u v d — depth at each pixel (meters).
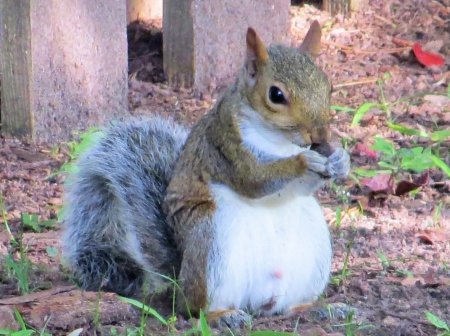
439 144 14.25
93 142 10.21
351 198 12.70
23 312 8.63
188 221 8.84
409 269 10.41
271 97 8.62
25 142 14.59
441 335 8.37
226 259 8.62
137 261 9.52
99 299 8.88
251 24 17.12
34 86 14.48
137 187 9.53
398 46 18.59
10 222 11.80
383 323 8.82
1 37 14.48
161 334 8.51
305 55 9.03
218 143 8.85
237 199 8.81
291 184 8.73
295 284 8.97
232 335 8.24
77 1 14.77
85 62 15.06
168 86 16.88
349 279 10.09
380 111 15.82
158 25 18.81
